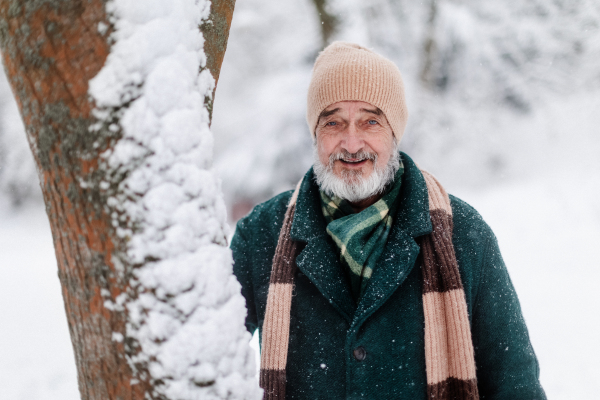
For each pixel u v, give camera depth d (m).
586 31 10.48
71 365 3.77
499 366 1.22
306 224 1.34
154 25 0.68
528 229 7.39
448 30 11.16
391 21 10.69
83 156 0.68
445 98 12.14
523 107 12.41
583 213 7.48
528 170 11.55
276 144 11.27
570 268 5.39
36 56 0.67
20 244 11.34
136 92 0.67
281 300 1.26
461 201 1.41
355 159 1.33
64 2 0.66
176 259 0.68
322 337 1.24
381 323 1.22
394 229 1.30
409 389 1.18
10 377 3.56
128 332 0.70
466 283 1.24
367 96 1.32
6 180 15.03
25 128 0.74
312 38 11.25
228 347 0.73
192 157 0.71
